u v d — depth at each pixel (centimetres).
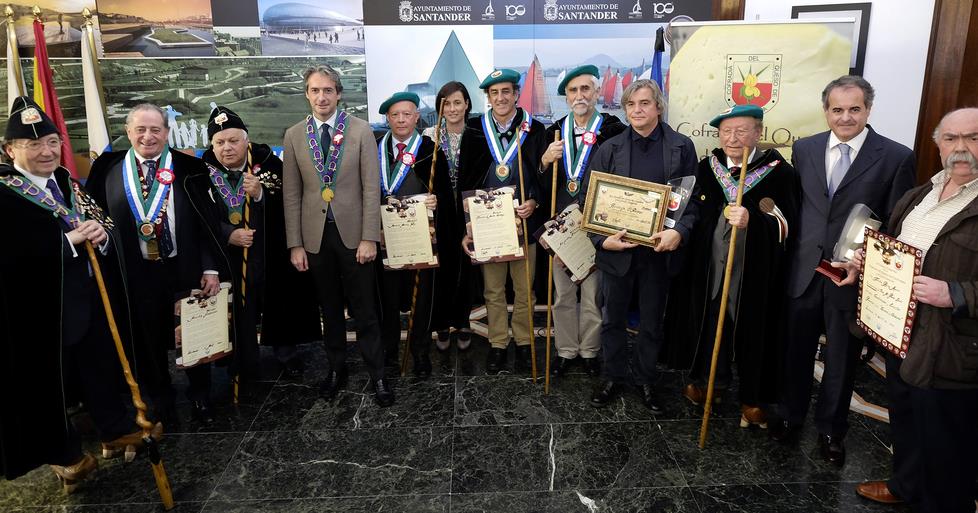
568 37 388
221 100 396
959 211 163
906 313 170
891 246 175
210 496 212
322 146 258
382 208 280
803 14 357
